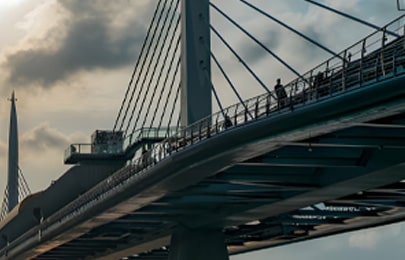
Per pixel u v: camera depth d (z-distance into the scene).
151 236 82.75
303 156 52.22
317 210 70.94
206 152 52.97
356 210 71.25
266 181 57.19
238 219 69.69
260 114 48.94
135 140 95.50
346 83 42.50
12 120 181.00
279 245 88.50
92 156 98.25
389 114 40.38
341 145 47.88
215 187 61.62
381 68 39.84
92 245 94.75
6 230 142.62
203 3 73.81
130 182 64.31
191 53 72.94
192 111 72.00
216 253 74.00
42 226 94.38
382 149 49.69
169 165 57.25
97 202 72.31
